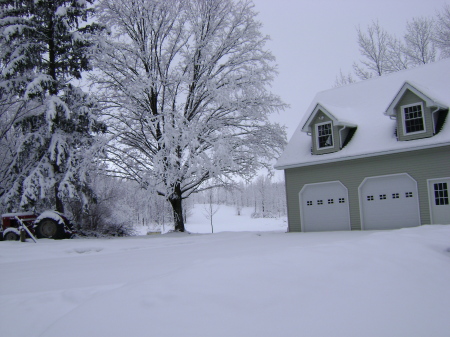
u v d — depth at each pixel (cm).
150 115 2250
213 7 2367
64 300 605
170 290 508
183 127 2091
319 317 453
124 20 2366
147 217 2362
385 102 2027
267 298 493
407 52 3475
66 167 2072
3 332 506
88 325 439
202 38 2381
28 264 1186
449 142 1561
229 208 10288
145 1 2300
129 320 444
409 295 546
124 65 2338
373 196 1827
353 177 1888
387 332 420
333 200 1967
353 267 624
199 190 2439
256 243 1376
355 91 2255
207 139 2145
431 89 1834
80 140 2200
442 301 539
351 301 505
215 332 414
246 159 2383
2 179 2320
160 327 426
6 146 2480
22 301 613
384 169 1781
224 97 2116
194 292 502
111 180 2536
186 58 2411
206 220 7681
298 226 2084
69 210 2362
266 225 5725
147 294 501
